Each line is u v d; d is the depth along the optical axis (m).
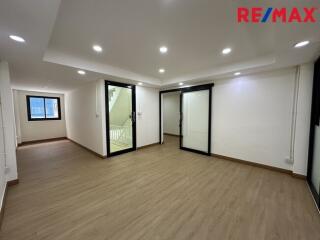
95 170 3.14
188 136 4.65
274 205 1.97
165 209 1.90
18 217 1.75
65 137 6.55
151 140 5.27
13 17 1.27
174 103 7.41
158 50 2.43
